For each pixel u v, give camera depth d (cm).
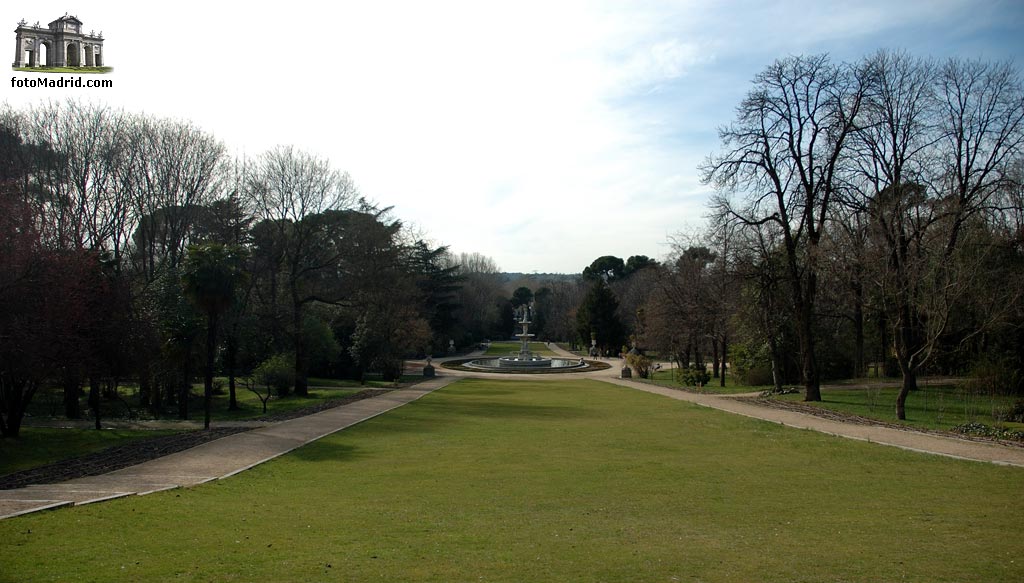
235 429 2156
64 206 3250
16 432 2097
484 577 693
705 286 4622
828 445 1808
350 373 5403
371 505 1093
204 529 892
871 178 3522
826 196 3067
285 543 827
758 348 4475
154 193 3697
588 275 12006
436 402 3291
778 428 2192
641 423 2388
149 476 1333
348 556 769
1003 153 3294
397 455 1662
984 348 3266
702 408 2923
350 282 4288
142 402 3466
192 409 3347
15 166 3133
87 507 979
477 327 10956
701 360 5938
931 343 2327
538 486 1284
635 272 10800
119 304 2514
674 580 695
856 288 3409
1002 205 3362
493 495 1195
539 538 877
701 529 945
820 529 946
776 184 3148
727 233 3819
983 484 1294
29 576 661
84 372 2256
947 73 3394
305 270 4031
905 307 2550
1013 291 2770
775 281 3359
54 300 2023
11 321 1889
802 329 3173
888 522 990
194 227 3912
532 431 2167
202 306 2248
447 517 1009
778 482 1322
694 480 1347
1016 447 1750
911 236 3153
